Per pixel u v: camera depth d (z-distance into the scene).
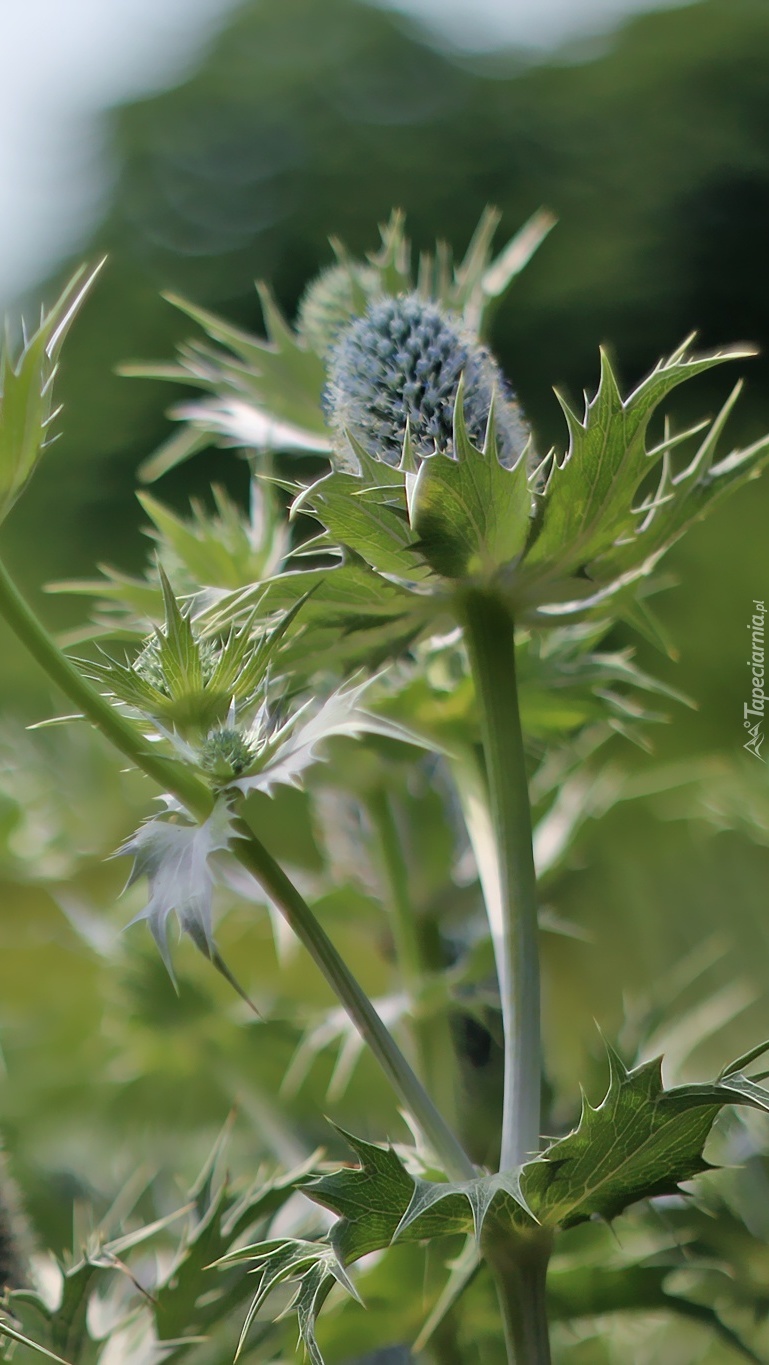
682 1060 1.12
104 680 0.98
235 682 0.99
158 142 9.27
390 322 1.03
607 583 1.01
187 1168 1.23
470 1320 1.06
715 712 2.47
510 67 9.04
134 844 0.97
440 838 1.12
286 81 9.21
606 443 0.99
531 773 1.21
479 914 1.13
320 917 1.14
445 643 1.08
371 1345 1.07
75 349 8.54
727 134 7.90
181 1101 1.23
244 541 1.09
